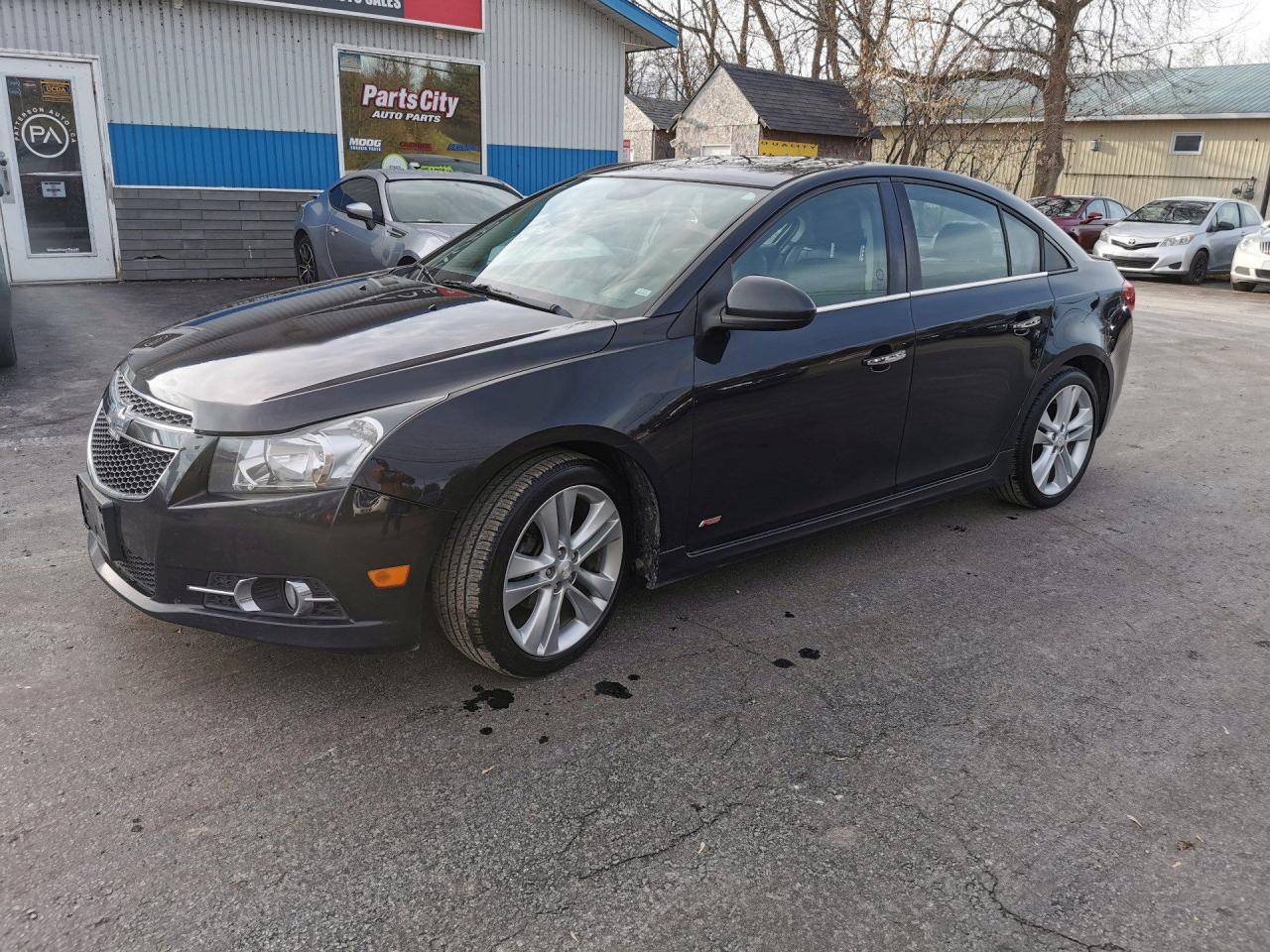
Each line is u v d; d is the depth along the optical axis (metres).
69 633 3.20
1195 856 2.33
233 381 2.74
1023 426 4.51
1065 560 4.20
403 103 13.18
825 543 4.30
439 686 2.98
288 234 12.70
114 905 2.06
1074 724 2.90
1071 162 30.05
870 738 2.79
